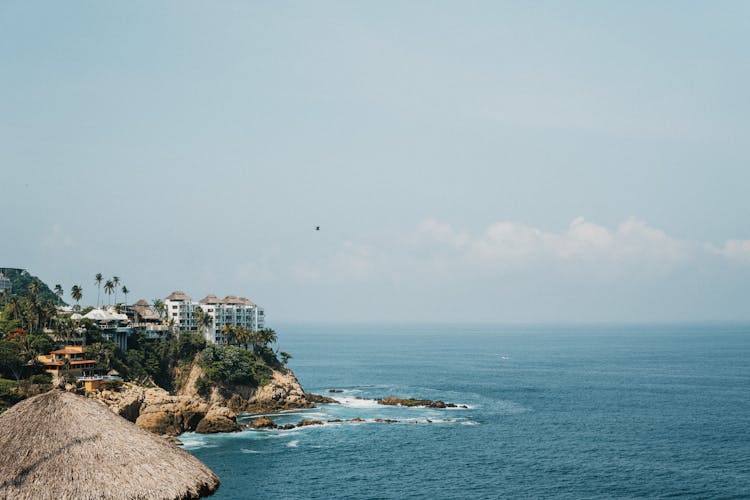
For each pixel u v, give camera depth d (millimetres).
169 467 33938
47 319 161500
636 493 96625
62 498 30078
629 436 139375
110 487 31109
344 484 100188
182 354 175000
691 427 150375
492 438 136125
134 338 172750
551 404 186750
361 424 151250
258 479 102312
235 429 141000
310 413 167625
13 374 133000
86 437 32719
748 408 179375
